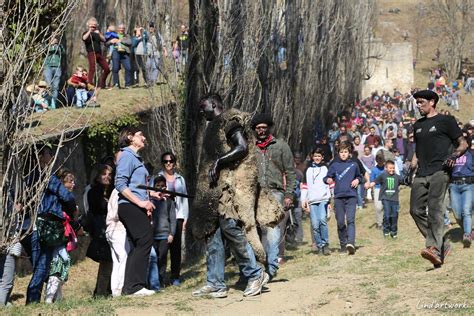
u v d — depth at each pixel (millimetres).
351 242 13875
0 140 9516
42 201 10328
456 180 13828
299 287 10070
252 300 9398
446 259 11797
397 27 80188
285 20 28203
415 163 11156
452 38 67375
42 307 9219
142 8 18453
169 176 13016
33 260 10516
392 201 17578
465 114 57656
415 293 9188
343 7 37812
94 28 23297
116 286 11078
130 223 10453
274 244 11273
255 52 20031
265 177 12062
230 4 18938
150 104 22500
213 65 17719
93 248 12016
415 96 10953
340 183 14180
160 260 12523
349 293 9492
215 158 9414
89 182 19234
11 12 9734
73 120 18266
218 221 9562
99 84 23891
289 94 27406
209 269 9680
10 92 9547
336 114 36906
